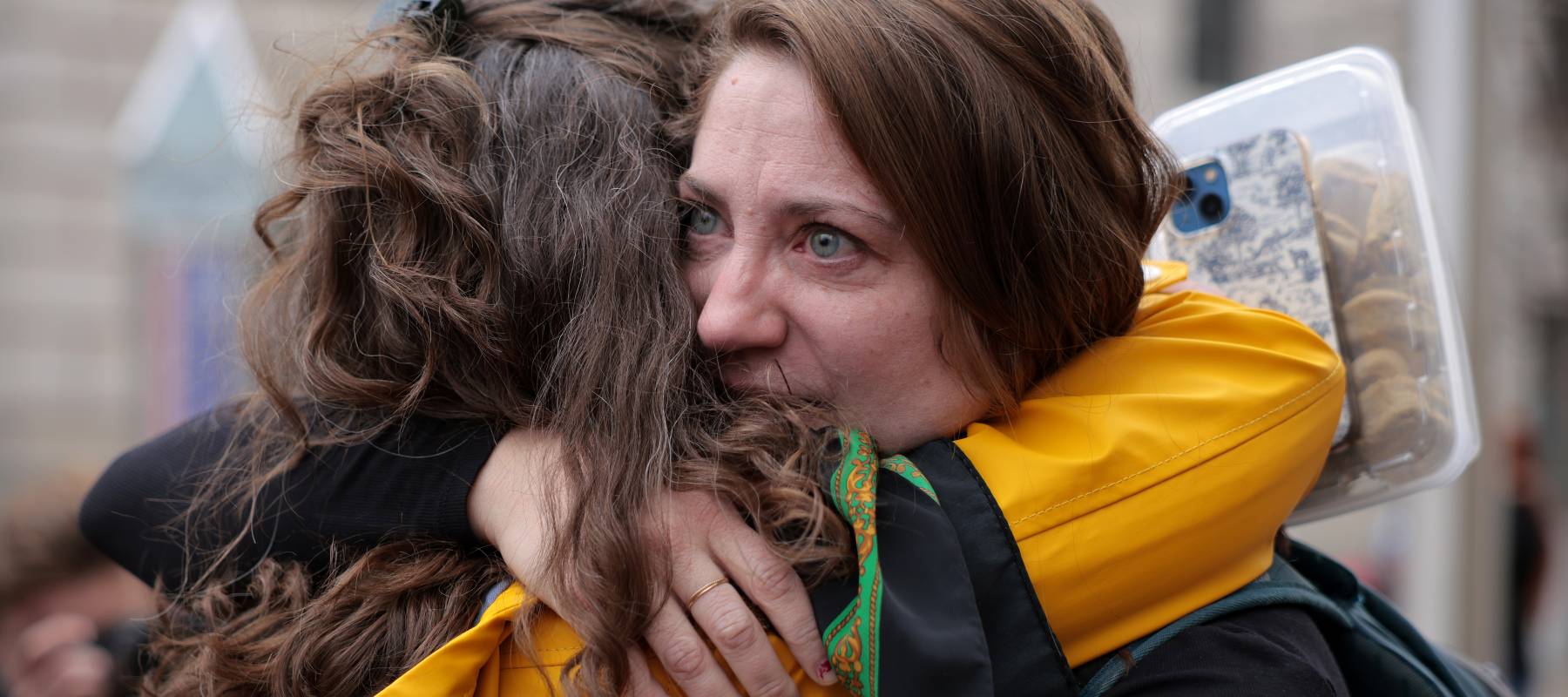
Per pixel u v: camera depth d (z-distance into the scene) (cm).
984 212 73
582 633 68
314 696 75
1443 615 179
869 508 69
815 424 75
